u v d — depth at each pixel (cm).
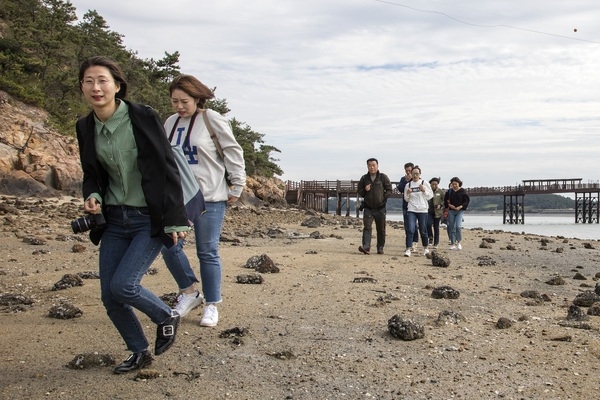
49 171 3002
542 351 509
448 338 543
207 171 557
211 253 562
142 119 393
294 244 1484
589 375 449
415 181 1259
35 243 1191
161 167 392
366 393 407
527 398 402
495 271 1056
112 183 401
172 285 754
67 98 3825
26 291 716
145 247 397
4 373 424
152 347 489
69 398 383
